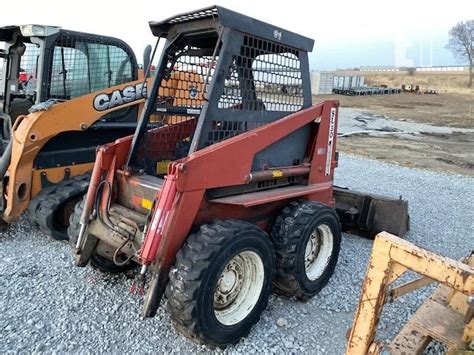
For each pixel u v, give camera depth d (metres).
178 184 2.87
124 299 3.61
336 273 4.38
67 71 5.13
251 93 3.50
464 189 8.69
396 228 5.23
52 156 4.83
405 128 19.45
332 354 3.11
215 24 3.26
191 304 2.78
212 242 2.87
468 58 63.53
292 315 3.57
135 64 5.73
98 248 3.68
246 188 3.46
